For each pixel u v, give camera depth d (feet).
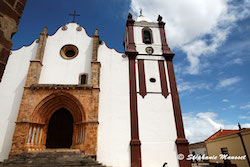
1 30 10.53
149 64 67.31
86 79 62.49
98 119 56.03
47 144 56.03
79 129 53.98
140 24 77.61
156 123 57.67
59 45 67.77
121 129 55.62
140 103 60.08
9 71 61.11
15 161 41.50
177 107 60.49
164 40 73.87
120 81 62.90
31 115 51.21
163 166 50.31
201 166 92.07
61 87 54.70
